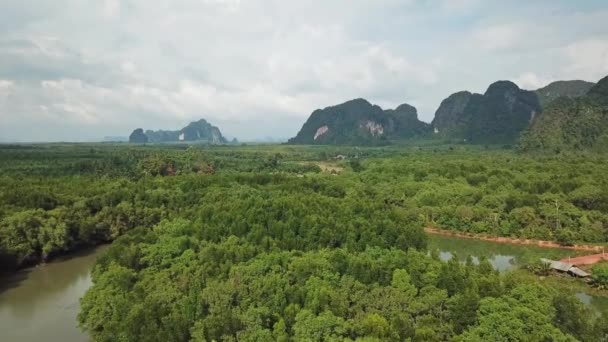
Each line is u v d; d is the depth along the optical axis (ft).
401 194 406.41
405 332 142.00
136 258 202.49
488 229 334.44
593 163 517.14
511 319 142.92
